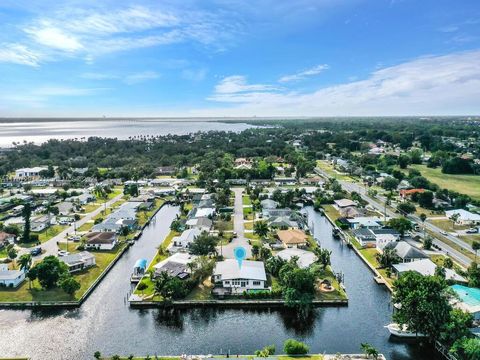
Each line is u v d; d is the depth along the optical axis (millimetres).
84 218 167375
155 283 96938
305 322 86812
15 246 131125
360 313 90125
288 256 114750
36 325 84625
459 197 185625
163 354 75000
